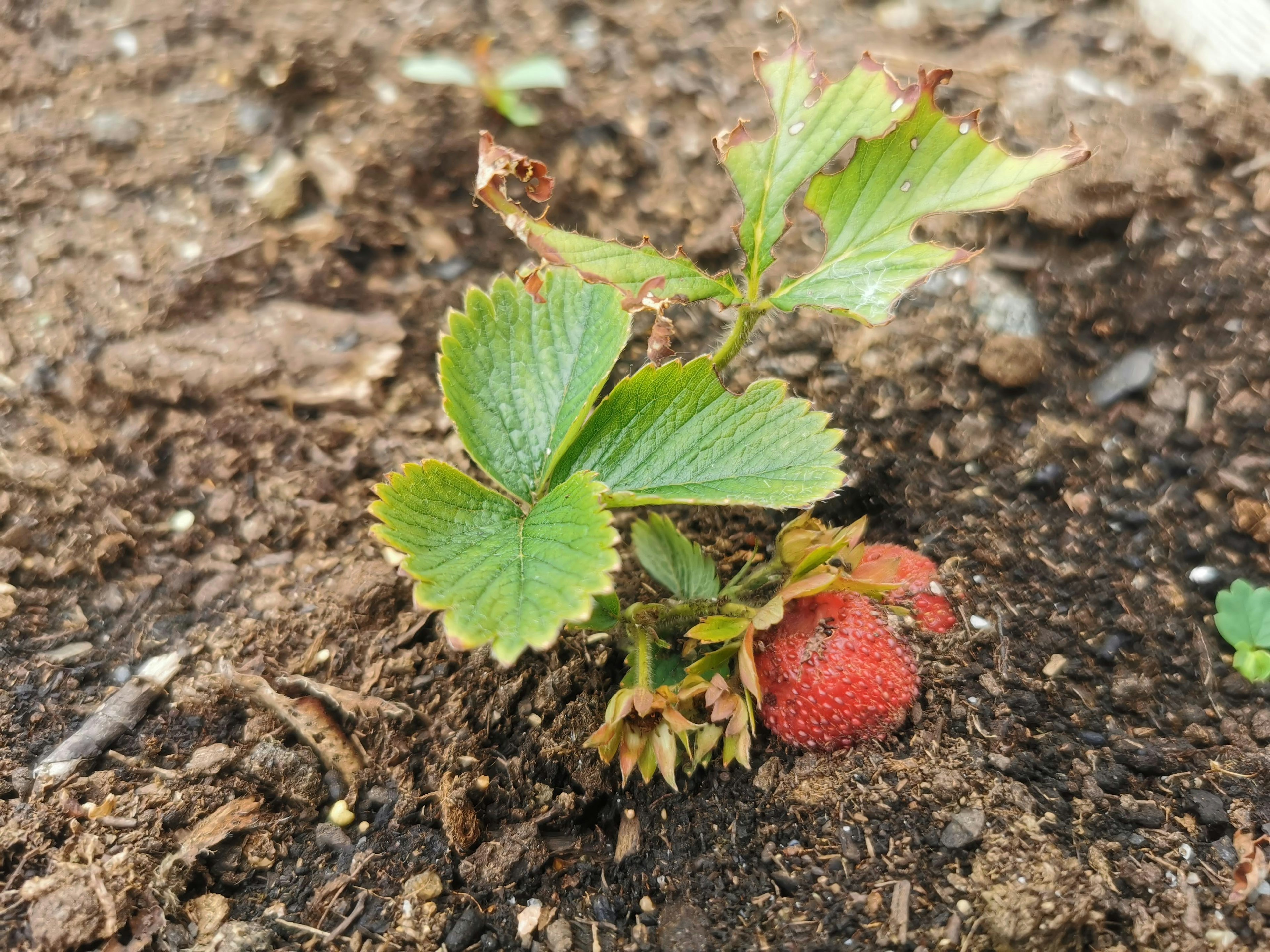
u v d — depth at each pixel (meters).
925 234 0.23
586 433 0.15
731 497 0.14
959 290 0.21
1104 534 0.18
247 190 0.23
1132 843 0.14
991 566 0.18
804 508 0.16
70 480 0.18
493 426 0.15
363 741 0.16
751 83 0.25
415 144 0.24
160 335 0.20
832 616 0.15
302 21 0.26
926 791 0.15
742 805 0.15
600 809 0.16
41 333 0.20
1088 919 0.14
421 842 0.15
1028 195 0.22
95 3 0.26
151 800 0.15
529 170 0.13
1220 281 0.20
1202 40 0.25
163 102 0.24
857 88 0.14
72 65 0.24
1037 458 0.19
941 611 0.17
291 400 0.20
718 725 0.15
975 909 0.14
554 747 0.16
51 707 0.16
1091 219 0.21
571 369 0.16
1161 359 0.20
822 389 0.21
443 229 0.23
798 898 0.14
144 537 0.18
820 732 0.15
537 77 0.24
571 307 0.16
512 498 0.15
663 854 0.15
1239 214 0.21
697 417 0.15
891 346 0.21
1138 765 0.15
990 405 0.20
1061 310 0.21
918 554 0.18
